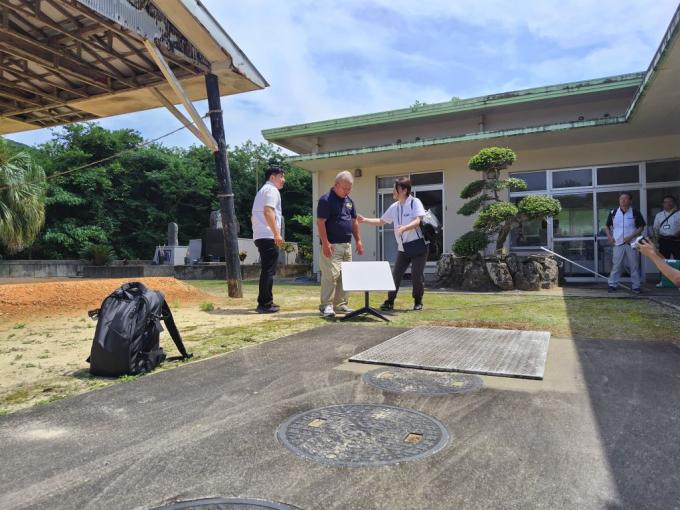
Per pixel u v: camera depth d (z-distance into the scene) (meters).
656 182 10.43
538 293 8.18
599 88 10.42
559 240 11.16
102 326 3.13
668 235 8.20
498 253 9.29
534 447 1.95
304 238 26.33
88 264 20.48
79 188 27.72
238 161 35.56
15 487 1.67
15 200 15.74
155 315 3.31
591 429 2.13
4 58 8.65
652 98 7.91
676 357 3.41
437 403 2.50
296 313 6.07
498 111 12.09
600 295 7.60
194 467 1.81
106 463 1.85
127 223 30.50
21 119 11.08
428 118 12.62
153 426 2.22
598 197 10.88
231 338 4.34
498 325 4.86
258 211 6.13
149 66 8.84
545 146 11.13
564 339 4.09
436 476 1.72
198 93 9.70
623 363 3.26
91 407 2.50
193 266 16.50
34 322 5.54
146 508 1.53
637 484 1.65
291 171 33.25
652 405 2.43
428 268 12.38
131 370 3.09
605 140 10.61
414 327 4.79
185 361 3.49
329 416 2.32
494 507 1.52
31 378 3.10
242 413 2.38
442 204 12.38
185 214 33.69
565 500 1.55
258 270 16.19
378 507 1.52
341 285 5.88
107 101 9.99
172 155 35.09
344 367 3.25
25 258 24.53
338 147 14.10
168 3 7.24
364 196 13.20
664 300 6.60
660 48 6.40
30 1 6.67
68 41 8.16
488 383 2.85
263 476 1.73
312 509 1.52
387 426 2.19
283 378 2.99
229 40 8.21
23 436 2.13
